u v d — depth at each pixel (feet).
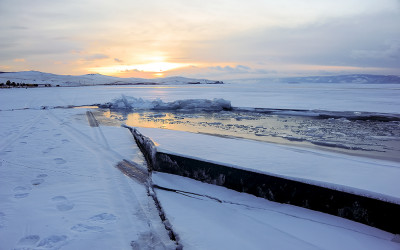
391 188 9.43
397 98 74.74
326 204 9.82
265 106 53.72
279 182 10.83
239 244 7.80
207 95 98.37
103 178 13.03
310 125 32.14
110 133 24.99
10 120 33.86
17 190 11.34
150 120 37.37
